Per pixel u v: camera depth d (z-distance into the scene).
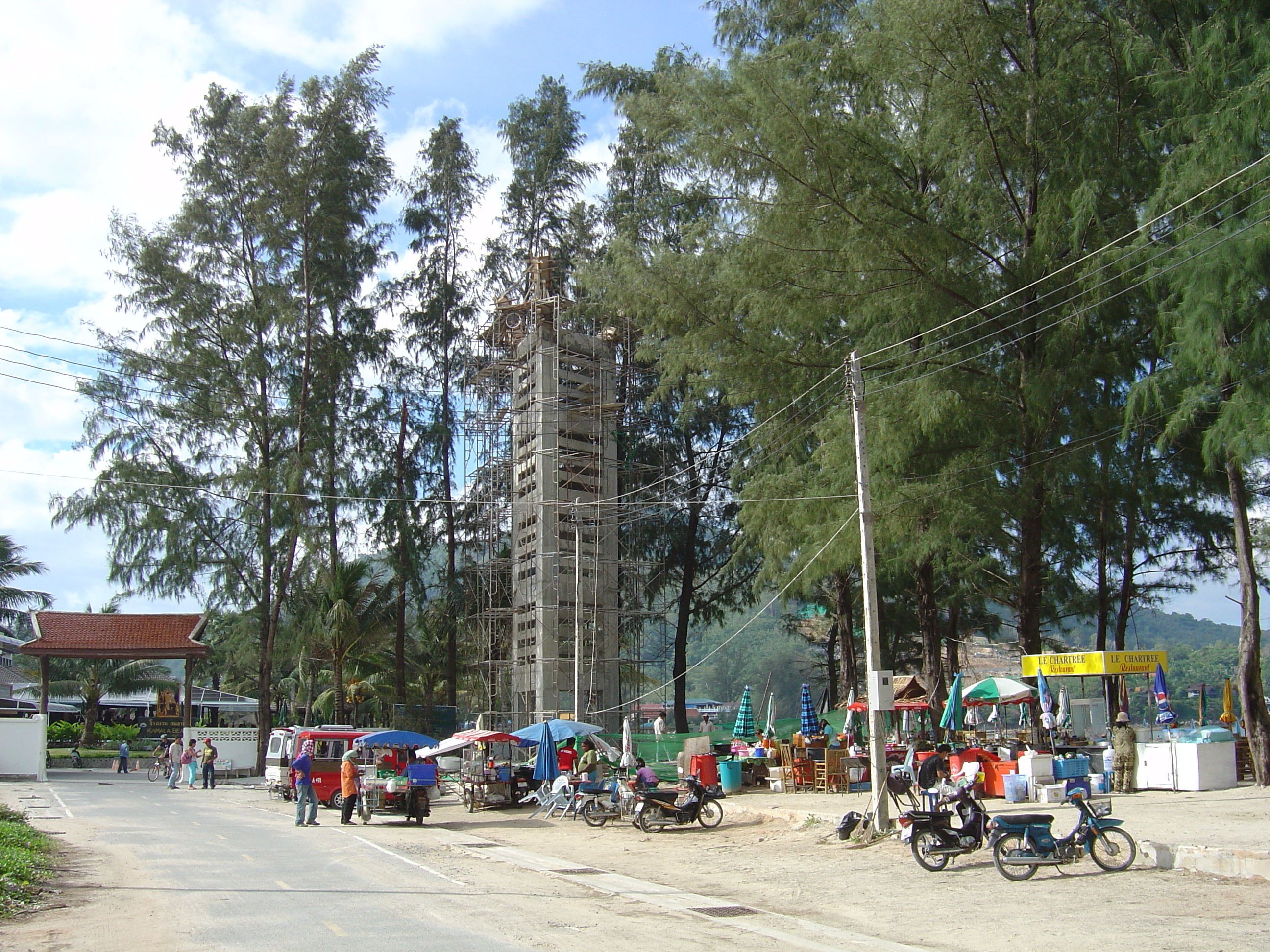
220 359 46.25
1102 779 21.28
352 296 50.47
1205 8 20.81
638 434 51.38
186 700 45.06
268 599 45.62
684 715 49.12
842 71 26.19
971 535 26.11
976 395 23.20
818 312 25.05
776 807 23.27
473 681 53.84
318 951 9.27
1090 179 21.53
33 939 9.87
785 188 24.17
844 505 24.88
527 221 53.25
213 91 48.81
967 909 11.99
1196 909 11.18
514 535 47.53
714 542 51.72
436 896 12.99
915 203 23.78
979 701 26.95
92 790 34.09
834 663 54.31
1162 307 19.78
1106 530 30.83
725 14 35.19
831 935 10.83
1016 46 23.48
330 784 28.45
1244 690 21.45
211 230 47.44
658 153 41.81
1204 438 19.45
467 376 52.22
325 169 48.66
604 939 10.24
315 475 46.28
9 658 73.94
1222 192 18.25
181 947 9.43
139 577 44.28
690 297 28.52
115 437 44.12
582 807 24.73
